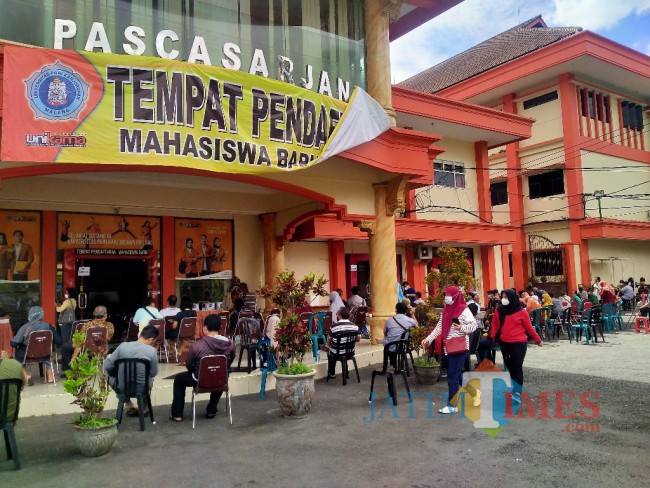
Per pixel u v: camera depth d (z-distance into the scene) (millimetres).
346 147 9117
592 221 21938
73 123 6730
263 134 8125
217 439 5590
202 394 7445
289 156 8375
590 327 13367
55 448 5332
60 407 6730
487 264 20016
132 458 5008
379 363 10148
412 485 4258
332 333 8414
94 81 6891
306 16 9789
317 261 15906
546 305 14305
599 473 4422
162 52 7895
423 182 11141
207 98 7617
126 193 11438
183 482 4402
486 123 18281
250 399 7496
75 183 10852
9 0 6973
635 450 4980
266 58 9070
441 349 7812
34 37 7074
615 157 24484
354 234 14883
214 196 12602
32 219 10734
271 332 7859
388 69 10961
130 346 6004
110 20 7547
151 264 12094
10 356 7539
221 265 13070
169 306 9875
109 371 6004
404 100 16094
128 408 6531
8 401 4820
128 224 11852
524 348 6859
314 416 6445
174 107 7340
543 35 24922
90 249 11320
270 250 13367
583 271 22188
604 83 24344
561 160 22906
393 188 11008
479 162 20109
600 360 10227
